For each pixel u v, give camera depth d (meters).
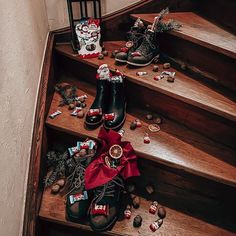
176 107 1.39
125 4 1.75
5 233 0.88
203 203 1.29
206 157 1.25
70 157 1.34
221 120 1.26
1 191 0.86
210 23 1.58
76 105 1.54
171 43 1.56
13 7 1.08
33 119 1.30
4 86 0.94
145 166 1.34
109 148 1.25
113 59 1.62
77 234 1.26
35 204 1.14
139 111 1.51
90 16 1.79
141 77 1.45
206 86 1.39
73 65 1.74
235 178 1.16
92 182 1.18
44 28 1.63
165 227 1.19
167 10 1.52
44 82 1.46
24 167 1.12
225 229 1.19
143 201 1.29
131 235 1.15
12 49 1.05
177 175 1.30
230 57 1.30
